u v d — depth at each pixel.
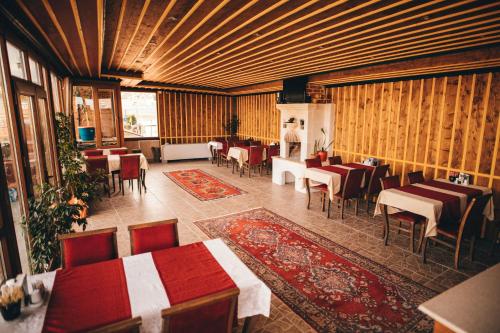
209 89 10.62
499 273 2.04
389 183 4.76
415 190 4.57
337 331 2.65
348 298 3.12
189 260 2.36
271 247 4.26
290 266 3.75
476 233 3.88
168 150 11.32
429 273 3.65
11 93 2.72
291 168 7.49
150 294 1.91
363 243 4.46
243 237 4.59
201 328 1.67
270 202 6.44
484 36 3.52
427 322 2.76
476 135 5.09
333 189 5.43
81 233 2.50
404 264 3.86
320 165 6.40
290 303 3.03
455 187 4.77
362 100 6.96
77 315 1.70
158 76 7.77
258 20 3.24
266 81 8.70
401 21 2.89
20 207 2.88
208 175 9.15
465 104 5.20
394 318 2.82
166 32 3.69
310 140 7.43
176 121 11.64
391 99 6.38
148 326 1.76
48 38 3.82
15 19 2.90
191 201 6.46
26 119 3.62
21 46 3.39
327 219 5.45
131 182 7.82
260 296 2.08
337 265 3.78
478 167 5.10
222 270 2.22
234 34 3.79
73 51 4.73
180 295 1.90
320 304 3.02
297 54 4.71
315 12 2.77
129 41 4.16
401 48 4.22
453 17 2.89
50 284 1.99
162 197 6.76
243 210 5.88
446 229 3.85
